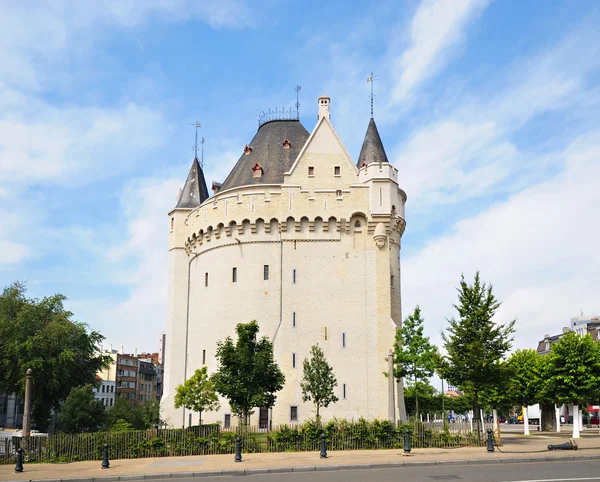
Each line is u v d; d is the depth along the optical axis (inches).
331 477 863.7
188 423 2269.9
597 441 1517.0
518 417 3939.5
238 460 1095.0
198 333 2295.8
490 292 1507.1
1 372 2431.1
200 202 2605.8
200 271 2349.9
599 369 1878.7
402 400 2062.0
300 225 2159.2
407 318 1991.9
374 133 2352.4
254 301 2137.1
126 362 5147.6
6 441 1258.6
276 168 2315.5
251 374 1505.9
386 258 2142.0
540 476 831.7
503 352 1487.5
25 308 2464.3
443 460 1029.2
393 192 2217.0
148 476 936.9
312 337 2081.7
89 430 2329.0
